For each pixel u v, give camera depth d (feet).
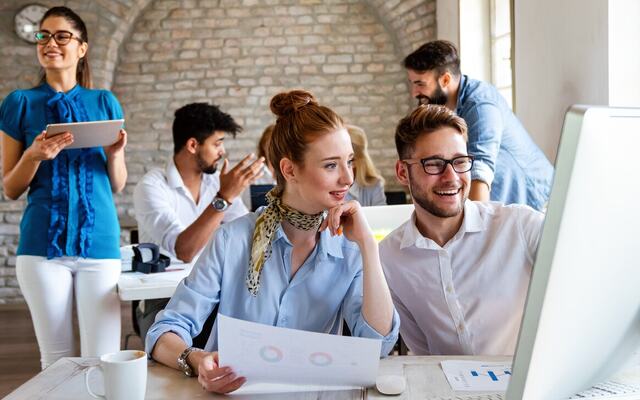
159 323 5.82
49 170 10.29
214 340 6.12
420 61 11.11
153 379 5.25
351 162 5.73
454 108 11.34
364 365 4.80
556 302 3.10
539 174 11.43
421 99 11.39
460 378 5.05
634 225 3.29
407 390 4.85
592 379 3.70
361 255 5.73
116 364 4.46
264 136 14.42
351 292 6.02
